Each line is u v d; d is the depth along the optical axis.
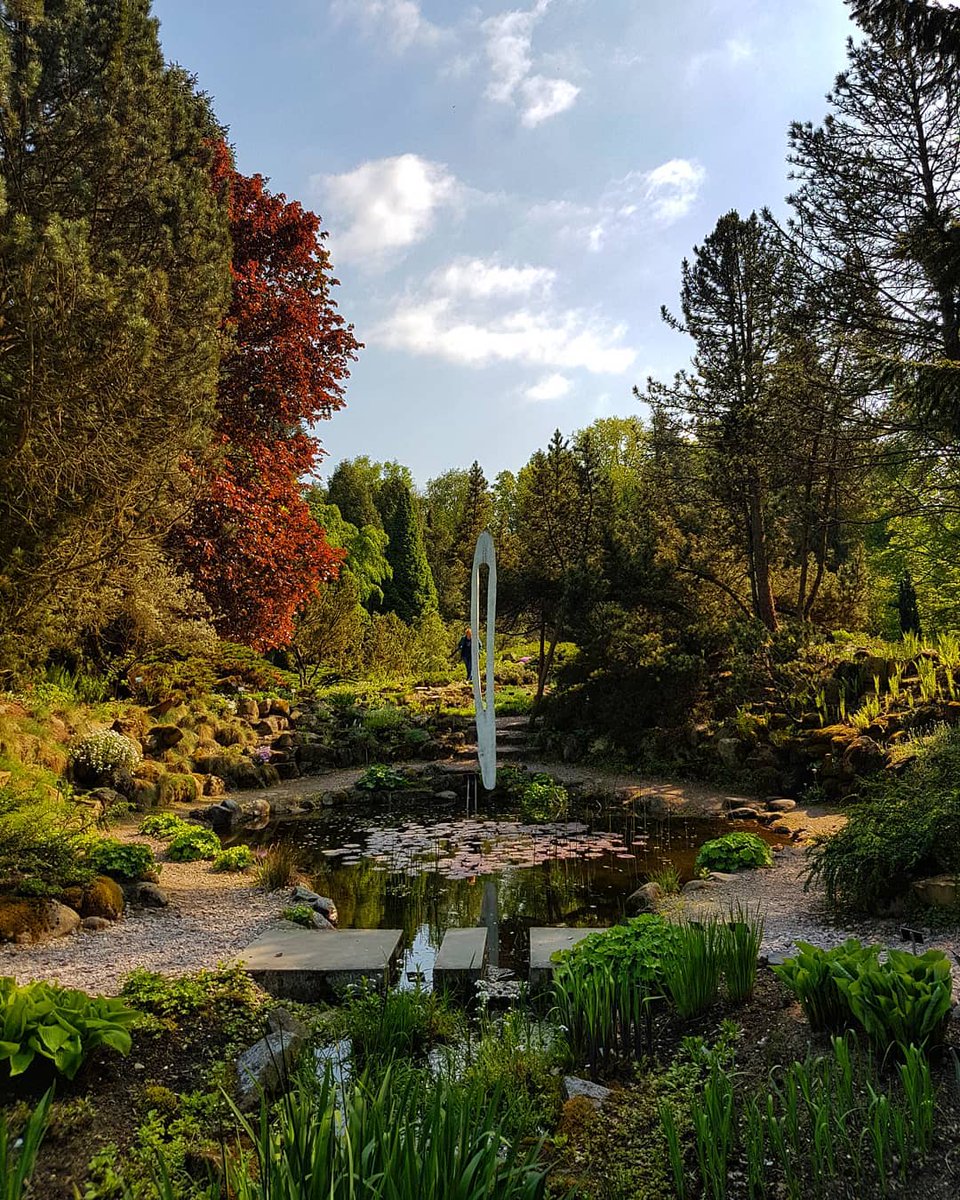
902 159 13.58
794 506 16.61
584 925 6.32
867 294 13.47
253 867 7.68
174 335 7.33
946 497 15.45
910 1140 2.68
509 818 10.97
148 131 7.96
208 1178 2.66
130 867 6.55
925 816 5.68
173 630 11.88
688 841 9.23
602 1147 2.93
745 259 17.30
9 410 6.15
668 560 16.58
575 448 17.62
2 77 6.82
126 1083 3.26
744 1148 2.79
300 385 15.81
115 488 6.67
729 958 3.91
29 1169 2.24
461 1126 2.29
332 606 23.03
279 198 16.16
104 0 7.76
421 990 4.48
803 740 11.25
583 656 14.87
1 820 5.68
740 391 17.06
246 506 14.65
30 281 5.95
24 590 6.55
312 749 14.33
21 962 4.75
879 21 12.42
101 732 10.36
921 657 11.84
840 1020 3.36
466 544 49.06
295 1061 3.53
